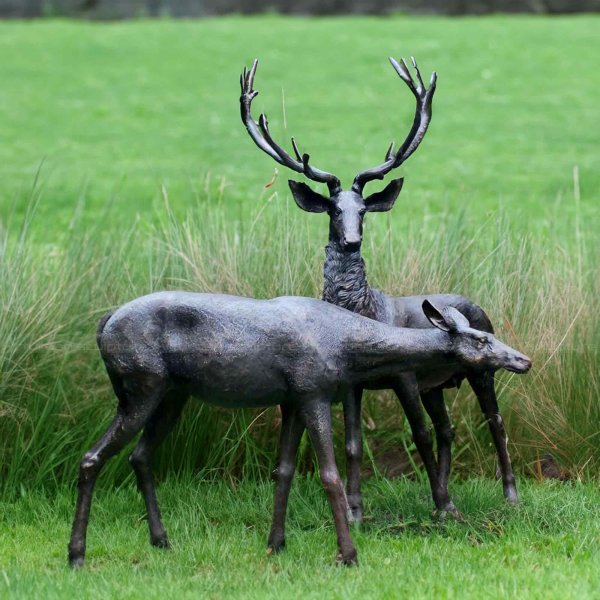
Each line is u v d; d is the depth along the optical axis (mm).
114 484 15641
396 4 62688
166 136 38719
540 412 15891
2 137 38719
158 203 29141
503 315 16297
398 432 16312
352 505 13883
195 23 59344
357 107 41750
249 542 13500
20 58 50906
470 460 16203
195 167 33938
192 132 39156
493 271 17109
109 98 44281
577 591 11594
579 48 50438
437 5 62188
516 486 15203
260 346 12148
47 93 45094
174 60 50312
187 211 18891
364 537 13523
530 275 17156
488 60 48594
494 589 11695
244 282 16375
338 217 13133
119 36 55562
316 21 59188
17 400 15406
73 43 53938
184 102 43469
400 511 14375
